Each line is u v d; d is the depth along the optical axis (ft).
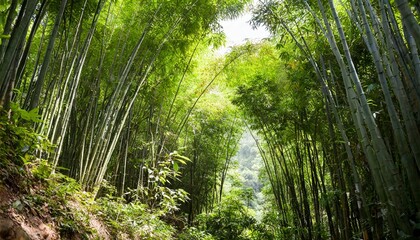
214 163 33.37
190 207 28.89
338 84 14.40
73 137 14.61
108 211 12.66
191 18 17.76
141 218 14.11
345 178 15.44
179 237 18.71
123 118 15.47
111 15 16.44
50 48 9.98
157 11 15.23
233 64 23.47
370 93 12.28
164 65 18.72
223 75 25.79
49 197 9.14
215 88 30.19
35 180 9.08
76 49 11.46
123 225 12.77
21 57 9.73
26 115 7.67
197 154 31.71
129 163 21.93
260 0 16.80
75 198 10.80
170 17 16.42
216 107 28.94
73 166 14.03
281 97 20.40
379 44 11.40
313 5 15.06
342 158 14.97
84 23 14.42
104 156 14.73
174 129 26.86
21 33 8.27
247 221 23.89
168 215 21.85
